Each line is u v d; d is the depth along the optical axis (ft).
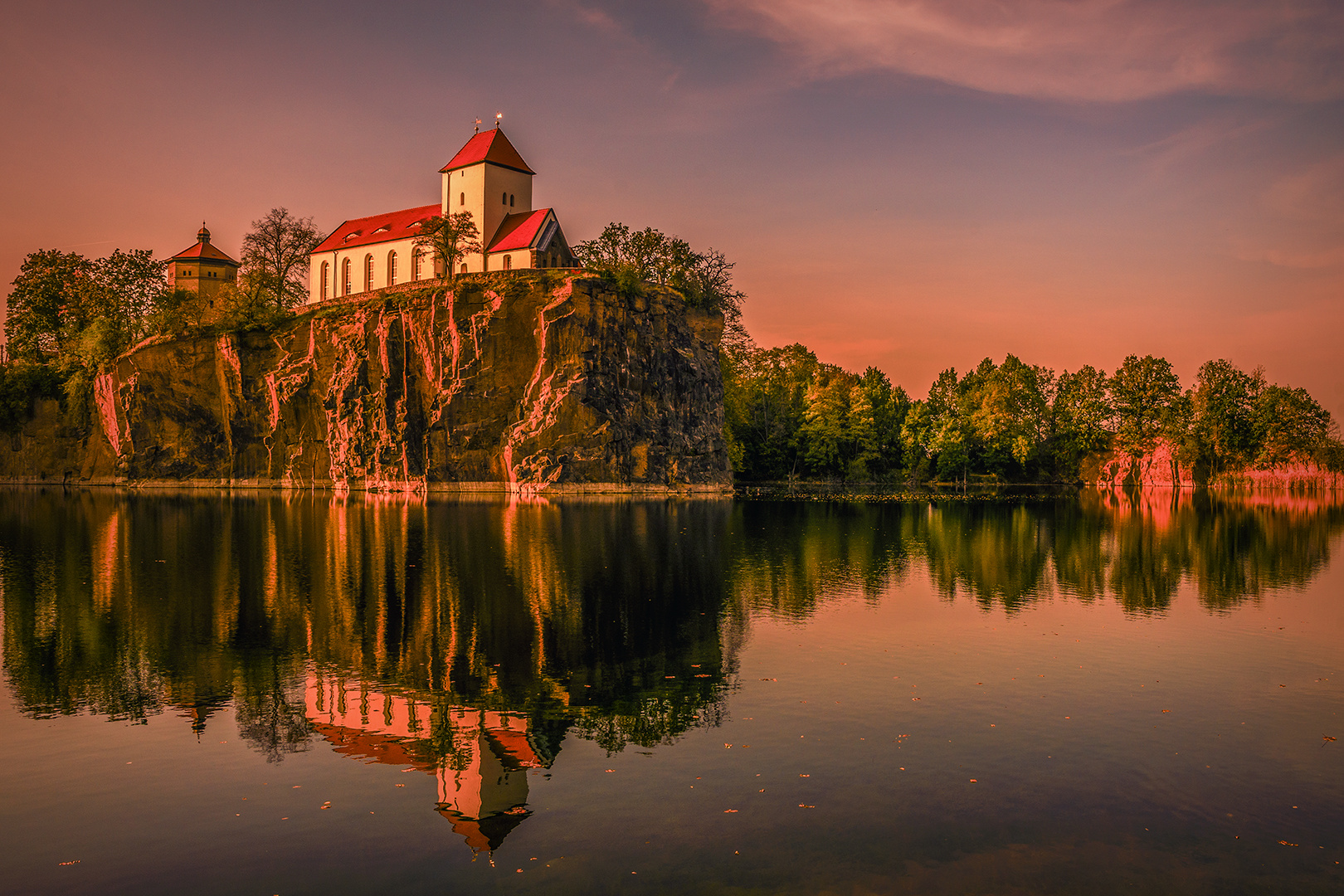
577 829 44.75
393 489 355.15
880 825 44.93
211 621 94.22
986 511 262.88
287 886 39.47
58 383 426.10
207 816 46.65
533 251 380.99
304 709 64.54
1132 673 73.00
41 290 434.30
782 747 55.72
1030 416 505.25
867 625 92.07
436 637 86.48
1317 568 136.77
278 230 453.17
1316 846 43.04
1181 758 53.88
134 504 272.51
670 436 362.74
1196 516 249.55
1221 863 41.45
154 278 443.73
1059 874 40.22
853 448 474.90
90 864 41.47
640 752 55.36
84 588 112.88
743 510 255.50
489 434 349.61
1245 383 479.41
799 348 547.49
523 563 135.74
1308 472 460.96
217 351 392.47
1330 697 66.18
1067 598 108.58
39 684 70.79
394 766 53.67
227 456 391.24
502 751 55.77
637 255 396.16
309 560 138.72
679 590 112.78
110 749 56.54
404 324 364.17
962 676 71.82
